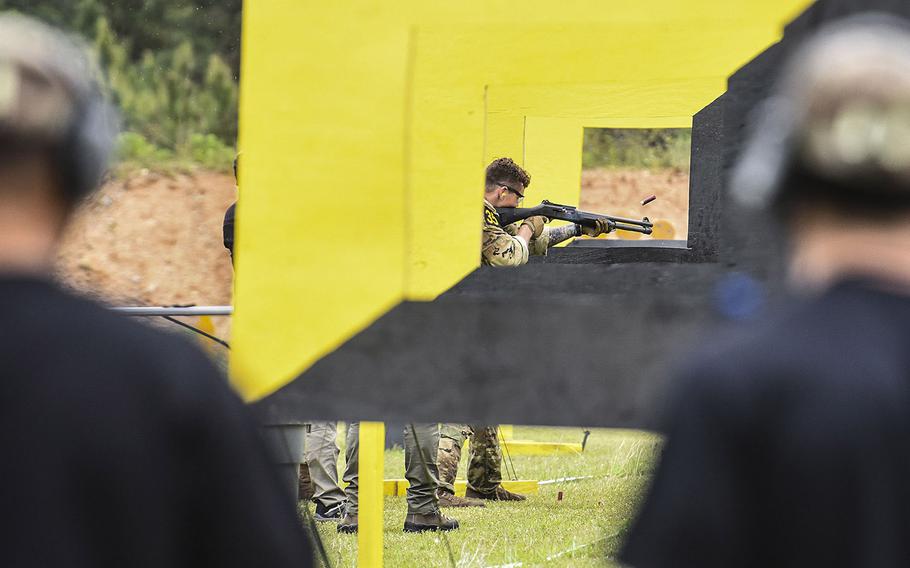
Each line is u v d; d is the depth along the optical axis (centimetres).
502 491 2431
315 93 1123
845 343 499
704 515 489
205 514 498
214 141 6675
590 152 8144
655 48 1080
